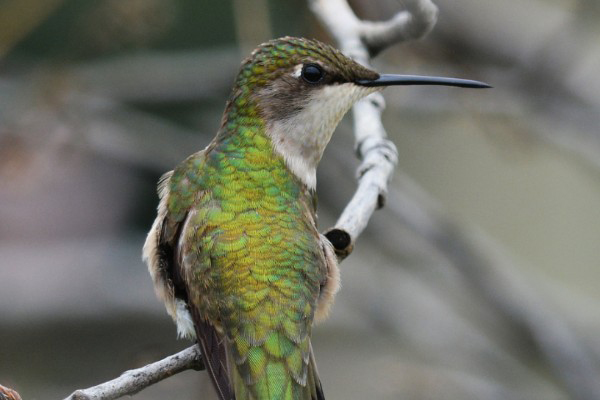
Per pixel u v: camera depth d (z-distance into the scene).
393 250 13.67
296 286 6.22
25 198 15.44
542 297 14.61
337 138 13.62
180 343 14.02
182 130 15.03
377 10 10.93
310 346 6.16
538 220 16.50
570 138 13.89
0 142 12.95
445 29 13.28
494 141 13.41
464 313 13.76
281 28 12.95
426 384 12.58
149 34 12.97
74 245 15.30
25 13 12.84
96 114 13.84
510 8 13.72
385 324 13.57
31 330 14.28
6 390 5.70
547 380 13.78
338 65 7.22
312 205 7.01
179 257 6.45
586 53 13.86
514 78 13.52
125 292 14.61
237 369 6.05
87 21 13.08
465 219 16.08
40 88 13.13
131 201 15.93
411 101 13.37
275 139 7.04
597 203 16.59
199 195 6.61
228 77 14.16
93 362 14.05
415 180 16.25
